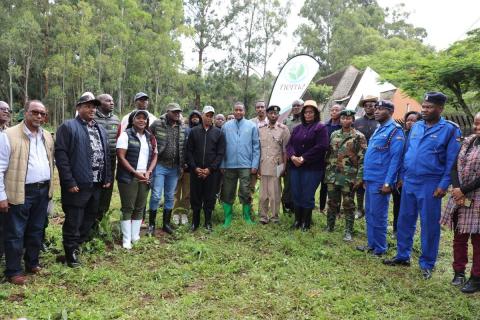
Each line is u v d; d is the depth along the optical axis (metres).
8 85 33.00
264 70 39.25
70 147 4.77
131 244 5.76
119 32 29.77
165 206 6.48
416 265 5.45
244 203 7.11
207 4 37.34
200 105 37.22
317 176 6.66
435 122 4.99
